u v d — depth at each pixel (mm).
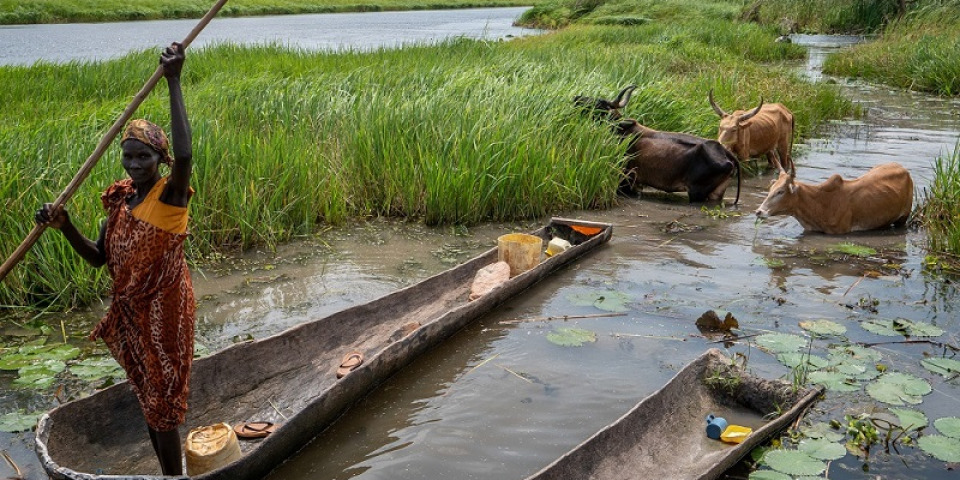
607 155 10094
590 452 4238
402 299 6465
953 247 7863
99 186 7434
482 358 5668
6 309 6562
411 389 5230
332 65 16203
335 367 5602
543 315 6414
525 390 5219
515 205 9320
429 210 8953
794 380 5141
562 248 7730
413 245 8328
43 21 41125
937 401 5074
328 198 9023
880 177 8664
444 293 6863
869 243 8297
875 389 5156
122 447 4535
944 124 14531
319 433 4684
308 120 10758
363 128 9828
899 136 13484
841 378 5301
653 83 13320
